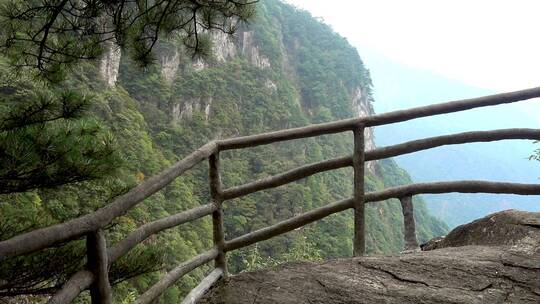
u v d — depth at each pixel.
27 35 2.84
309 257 7.11
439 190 2.90
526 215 2.72
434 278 2.19
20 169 2.42
